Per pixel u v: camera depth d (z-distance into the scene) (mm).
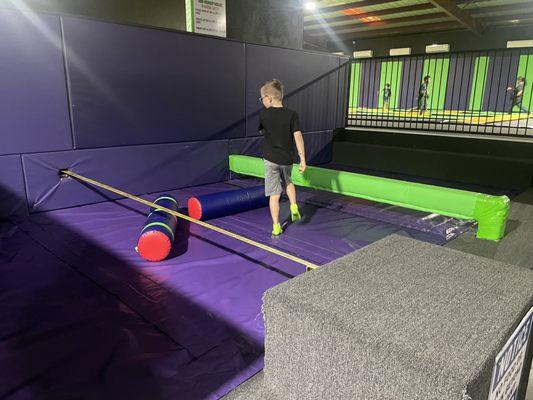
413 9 11523
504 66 10945
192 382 2002
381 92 13078
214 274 3191
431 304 1165
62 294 2857
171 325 2500
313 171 5336
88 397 1898
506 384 1142
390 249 1594
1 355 2195
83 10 6383
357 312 1116
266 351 1288
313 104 7648
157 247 3340
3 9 4023
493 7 10977
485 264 1455
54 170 4664
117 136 5109
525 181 6301
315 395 1178
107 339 2350
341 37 15688
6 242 3787
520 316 1136
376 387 1018
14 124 4289
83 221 4402
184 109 5703
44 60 4367
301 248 3738
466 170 6812
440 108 12039
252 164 6004
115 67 4922
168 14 7348
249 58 6336
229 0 7457
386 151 7676
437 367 912
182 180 5914
